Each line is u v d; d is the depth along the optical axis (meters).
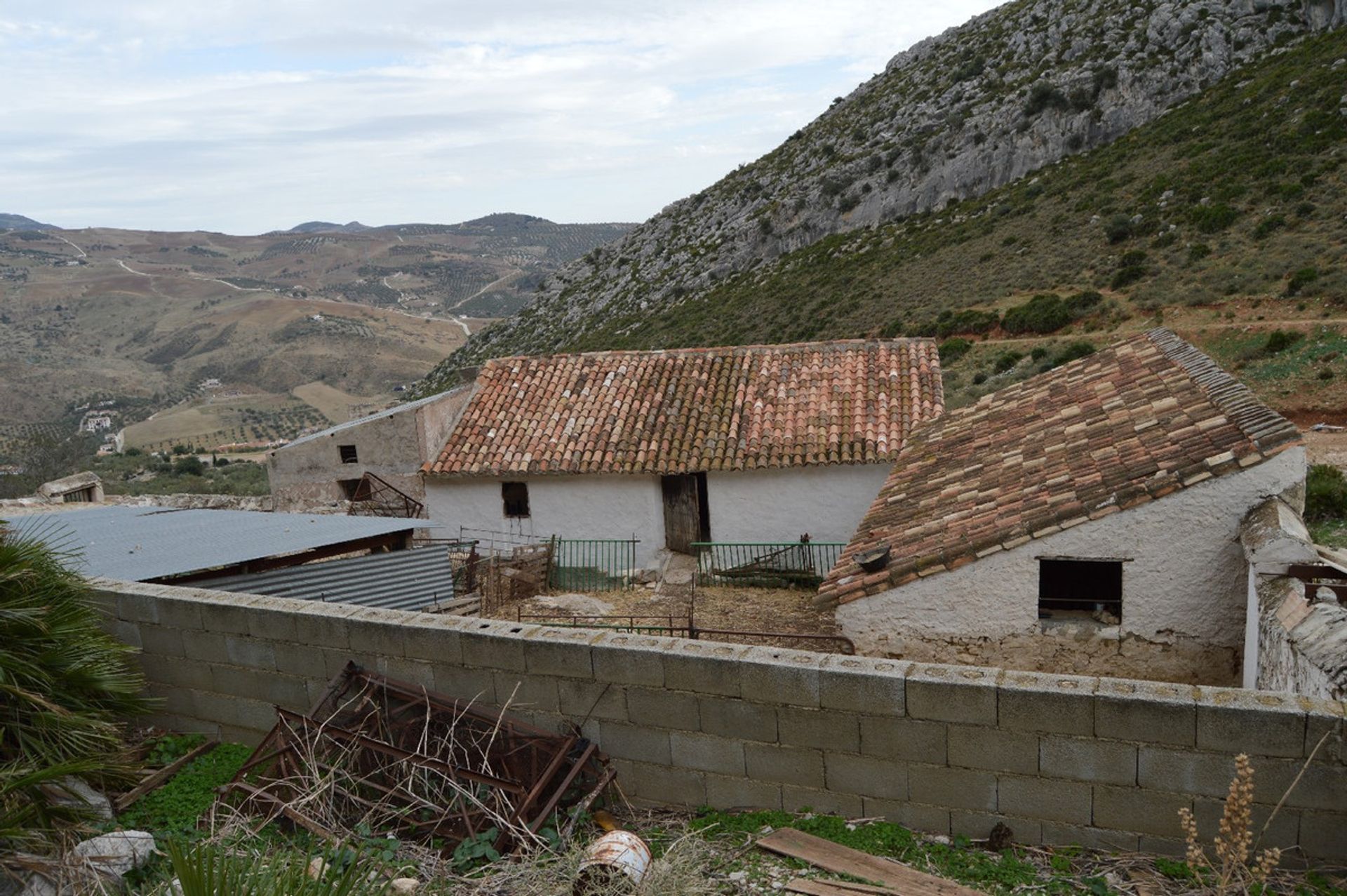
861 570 8.91
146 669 6.81
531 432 17.44
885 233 62.38
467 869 4.67
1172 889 4.15
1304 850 4.13
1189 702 4.22
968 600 8.24
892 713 4.76
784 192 77.88
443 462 17.22
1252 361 28.61
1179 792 4.30
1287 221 36.66
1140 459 8.40
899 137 71.12
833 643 11.73
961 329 41.25
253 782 5.53
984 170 61.25
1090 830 4.50
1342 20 50.41
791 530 15.79
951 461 11.55
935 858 4.59
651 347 59.59
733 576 15.58
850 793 4.95
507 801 4.97
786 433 15.99
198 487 41.44
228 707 6.54
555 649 5.43
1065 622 8.11
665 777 5.33
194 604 6.51
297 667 6.23
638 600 14.88
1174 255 39.00
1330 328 28.42
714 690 5.11
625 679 5.30
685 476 16.55
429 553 11.62
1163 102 55.50
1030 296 41.91
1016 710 4.52
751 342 51.38
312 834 4.99
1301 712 4.04
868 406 16.23
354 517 11.60
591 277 92.81
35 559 6.20
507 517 17.19
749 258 72.25
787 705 4.97
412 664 5.84
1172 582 7.70
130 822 5.39
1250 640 6.88
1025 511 8.45
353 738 5.45
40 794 4.88
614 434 16.81
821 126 90.94
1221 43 55.50
